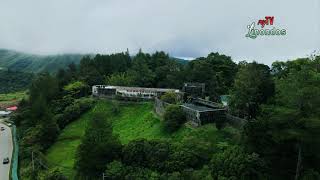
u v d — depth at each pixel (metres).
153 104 153.38
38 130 144.62
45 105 163.12
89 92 191.50
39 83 188.62
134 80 189.62
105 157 98.56
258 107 96.25
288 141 76.56
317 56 104.00
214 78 165.75
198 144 92.50
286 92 73.00
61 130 153.62
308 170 71.56
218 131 104.69
